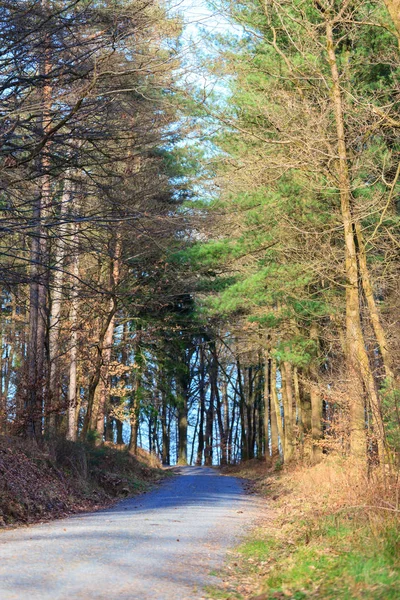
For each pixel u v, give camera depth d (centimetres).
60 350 3183
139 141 1592
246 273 2728
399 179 2091
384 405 1625
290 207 2255
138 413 4000
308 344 2630
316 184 2086
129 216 1647
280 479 2831
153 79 1490
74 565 853
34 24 1391
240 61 2064
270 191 2266
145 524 1370
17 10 1378
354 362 1717
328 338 2464
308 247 2236
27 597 668
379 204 1945
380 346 1788
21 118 1559
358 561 834
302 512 1606
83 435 2791
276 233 2331
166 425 6588
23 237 1744
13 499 1564
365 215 1800
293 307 2564
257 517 1639
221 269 2883
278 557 1028
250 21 2020
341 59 2081
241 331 3309
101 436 3412
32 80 1439
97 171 1736
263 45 2169
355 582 736
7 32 1398
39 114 1429
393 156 2086
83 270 2977
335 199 2214
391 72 2041
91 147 1628
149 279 3194
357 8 1781
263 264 2575
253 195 2308
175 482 3200
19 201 1616
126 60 1445
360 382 1666
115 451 3056
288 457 3441
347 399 1839
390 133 2028
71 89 1409
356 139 1800
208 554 1027
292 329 2747
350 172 1917
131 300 3303
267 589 787
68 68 1439
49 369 2389
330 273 2144
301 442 3272
